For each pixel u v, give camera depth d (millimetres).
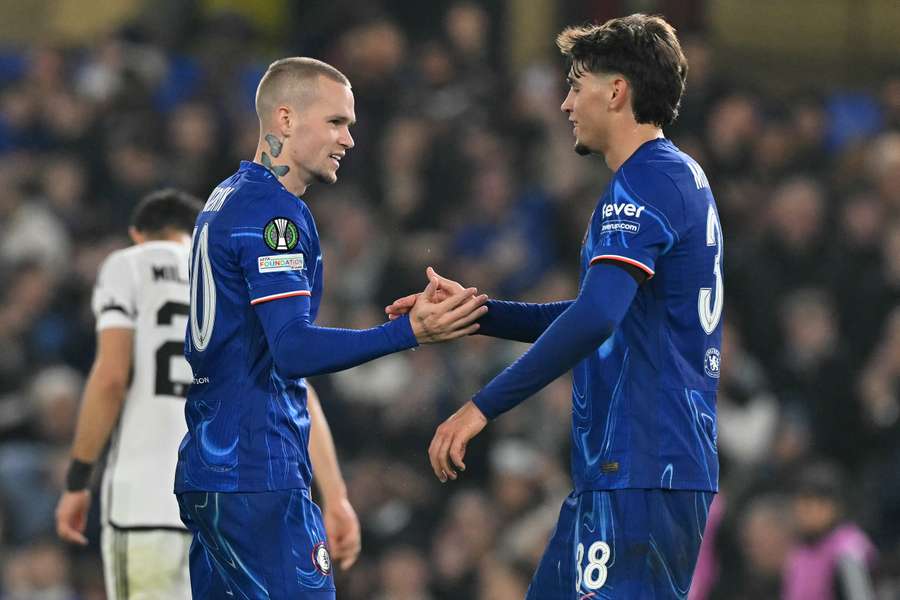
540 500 34031
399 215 42719
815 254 39688
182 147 44688
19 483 36625
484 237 41969
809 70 51094
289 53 47094
